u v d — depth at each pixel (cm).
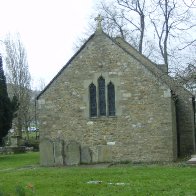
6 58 5022
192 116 2775
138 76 2473
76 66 2583
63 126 2575
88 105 2542
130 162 2430
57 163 2431
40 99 2623
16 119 5112
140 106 2461
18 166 2511
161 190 1305
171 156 2397
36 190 1393
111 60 2527
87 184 1475
